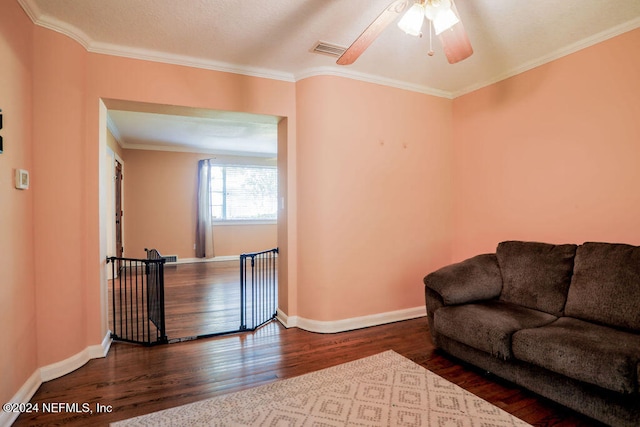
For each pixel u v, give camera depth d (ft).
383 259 11.66
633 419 5.43
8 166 6.39
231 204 26.23
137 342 9.77
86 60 8.72
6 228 6.28
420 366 8.38
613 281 7.11
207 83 10.07
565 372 6.06
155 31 8.34
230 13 7.61
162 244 24.11
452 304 8.74
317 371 8.12
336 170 10.82
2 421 5.87
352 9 7.47
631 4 7.29
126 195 22.99
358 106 11.12
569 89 9.27
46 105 7.72
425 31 8.36
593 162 8.80
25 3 6.96
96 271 8.86
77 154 8.33
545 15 7.70
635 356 5.41
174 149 24.32
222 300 14.55
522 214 10.57
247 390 7.25
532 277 8.64
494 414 6.35
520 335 6.88
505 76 10.97
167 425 6.05
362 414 6.39
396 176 11.86
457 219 12.89
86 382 7.57
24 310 6.93
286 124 11.25
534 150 10.19
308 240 10.98
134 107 9.89
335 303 10.87
